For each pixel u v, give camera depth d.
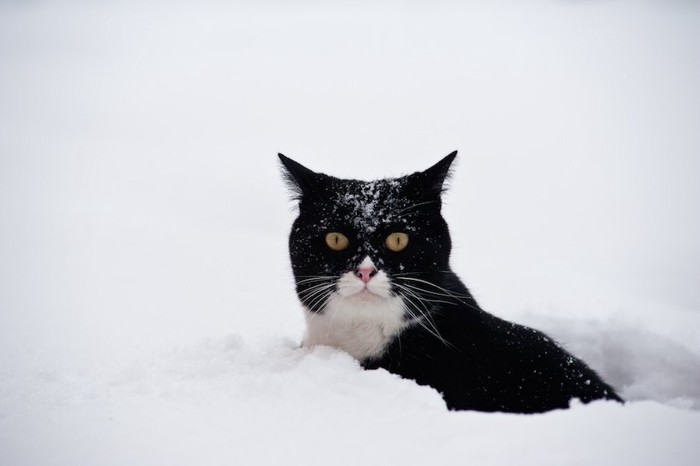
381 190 3.58
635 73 34.44
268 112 27.89
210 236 9.90
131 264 7.85
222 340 3.91
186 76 38.75
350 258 3.41
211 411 2.72
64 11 64.81
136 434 2.50
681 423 2.40
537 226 12.05
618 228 12.10
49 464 2.28
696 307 6.91
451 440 2.36
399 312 3.45
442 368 3.34
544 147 20.56
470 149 19.47
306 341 3.77
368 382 2.90
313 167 14.11
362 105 28.69
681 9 50.56
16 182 14.70
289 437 2.45
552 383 3.38
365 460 2.26
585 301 6.51
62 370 3.71
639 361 5.07
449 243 3.71
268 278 7.19
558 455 2.20
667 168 18.22
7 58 42.59
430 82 34.47
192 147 21.19
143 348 4.59
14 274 7.24
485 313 3.68
